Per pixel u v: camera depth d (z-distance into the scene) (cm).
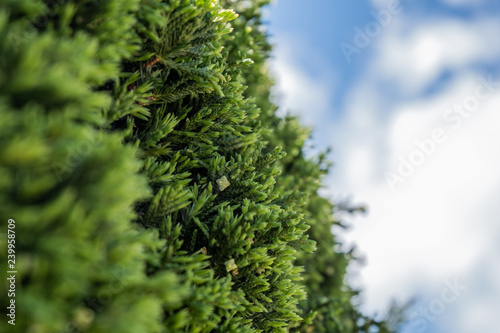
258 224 172
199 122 196
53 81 95
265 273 183
